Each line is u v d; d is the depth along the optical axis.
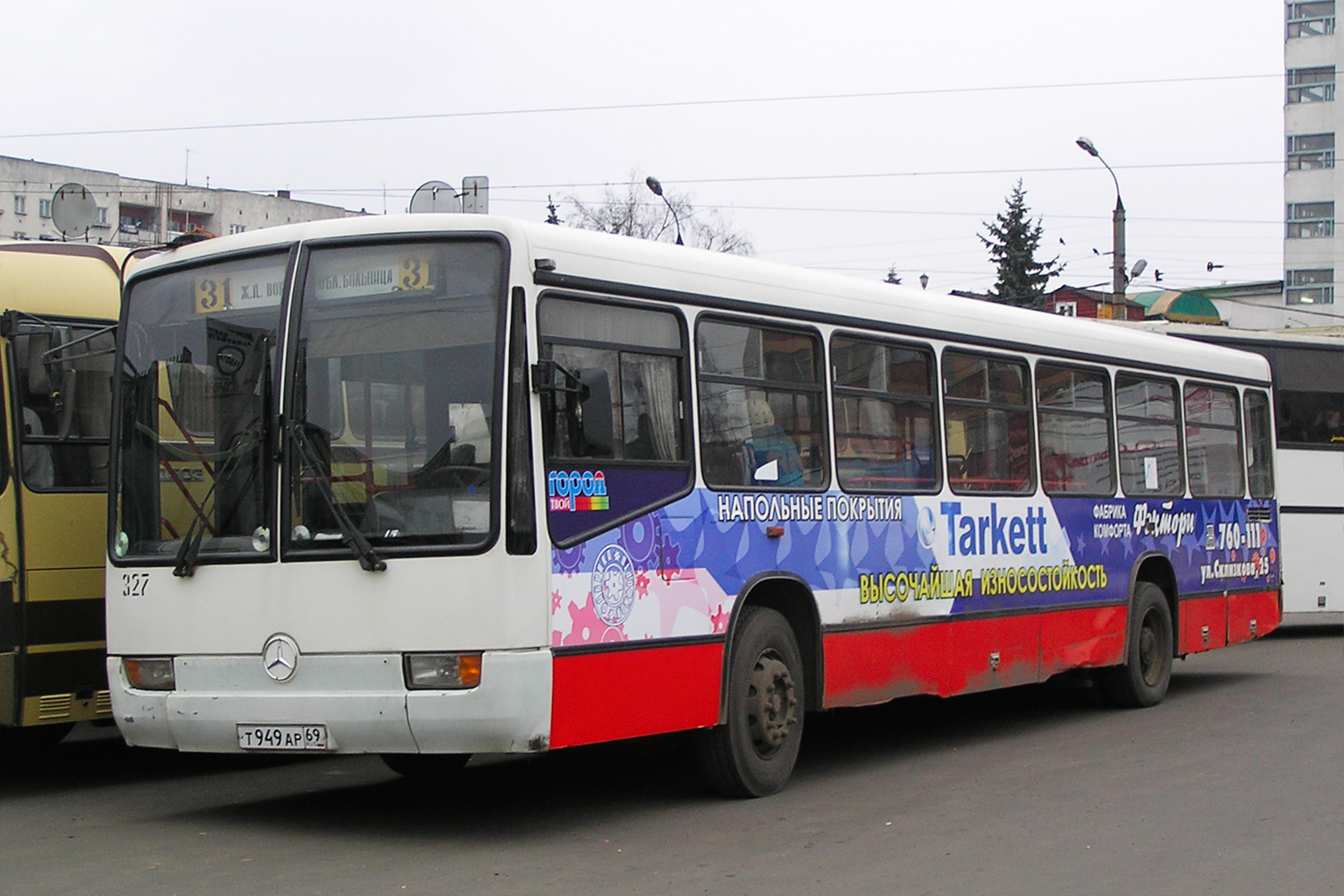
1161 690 12.79
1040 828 7.69
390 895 6.36
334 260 7.59
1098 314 28.62
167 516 7.95
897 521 9.73
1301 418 18.89
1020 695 13.62
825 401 9.25
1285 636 19.66
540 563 7.14
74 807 8.72
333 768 10.20
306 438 7.48
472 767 9.97
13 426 8.88
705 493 8.23
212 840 7.63
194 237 8.41
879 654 9.48
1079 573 11.67
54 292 9.34
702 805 8.39
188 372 7.97
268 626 7.43
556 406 7.37
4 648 8.71
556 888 6.45
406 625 7.09
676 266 8.26
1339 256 69.00
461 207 14.30
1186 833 7.52
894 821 7.90
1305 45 69.81
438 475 7.18
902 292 10.09
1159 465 12.96
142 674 7.88
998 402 10.92
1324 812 8.04
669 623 7.90
